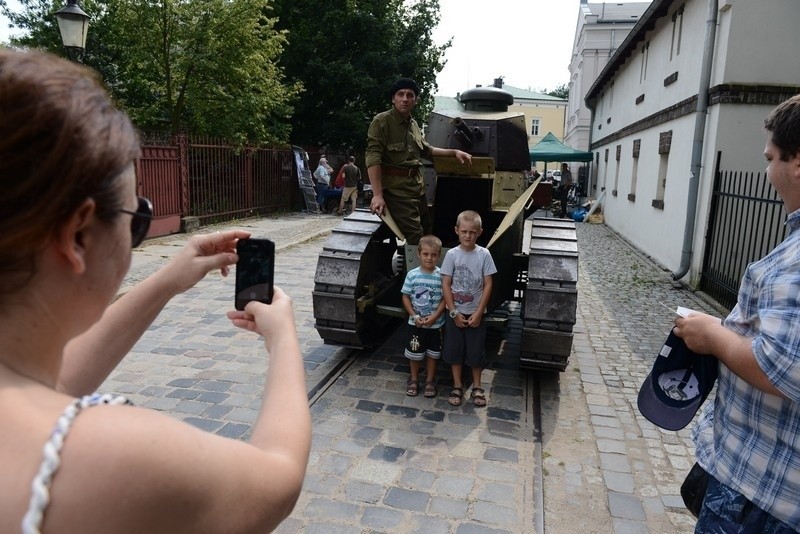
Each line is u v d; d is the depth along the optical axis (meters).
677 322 1.63
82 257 0.73
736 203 7.29
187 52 13.79
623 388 4.58
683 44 9.71
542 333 4.13
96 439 0.66
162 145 11.18
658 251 10.73
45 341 0.74
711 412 1.81
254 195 15.30
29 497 0.62
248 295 1.18
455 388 4.18
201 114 14.59
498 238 4.33
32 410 0.68
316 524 2.77
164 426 0.71
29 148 0.65
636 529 2.82
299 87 16.75
